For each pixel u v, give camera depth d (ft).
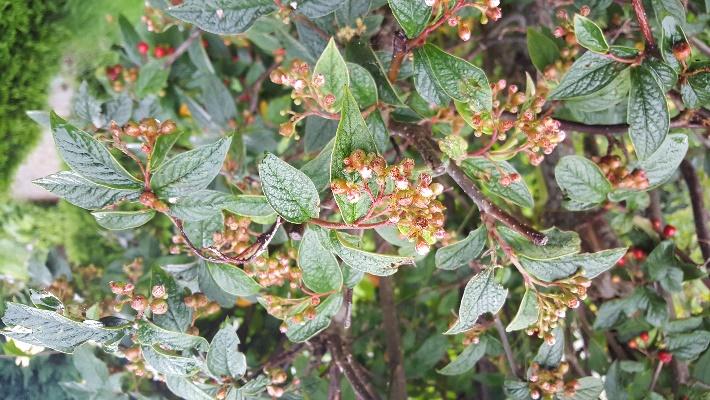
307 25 1.98
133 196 1.65
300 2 1.80
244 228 1.82
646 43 1.73
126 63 2.87
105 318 1.80
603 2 2.12
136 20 3.95
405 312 2.88
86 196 1.64
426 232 1.55
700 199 2.37
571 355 2.37
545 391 2.01
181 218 1.69
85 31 3.88
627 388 2.23
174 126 1.71
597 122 2.01
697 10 2.27
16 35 3.76
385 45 2.17
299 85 1.74
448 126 1.95
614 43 2.21
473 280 1.79
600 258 1.78
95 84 3.47
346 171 1.52
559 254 1.76
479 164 1.82
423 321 2.97
